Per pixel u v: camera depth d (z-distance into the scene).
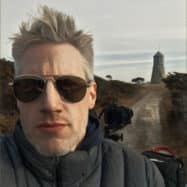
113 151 0.48
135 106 8.69
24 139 0.44
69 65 0.44
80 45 0.45
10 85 0.45
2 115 2.60
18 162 0.44
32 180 0.44
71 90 0.44
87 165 0.45
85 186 0.45
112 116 0.65
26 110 0.44
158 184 0.49
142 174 0.48
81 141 0.46
